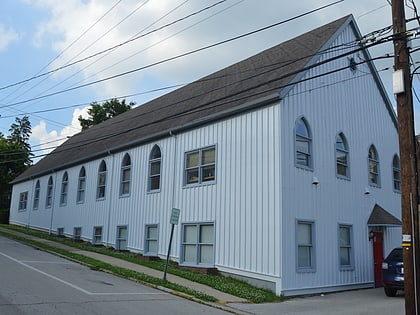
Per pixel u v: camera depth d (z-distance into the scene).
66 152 34.00
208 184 17.77
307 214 15.83
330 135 17.80
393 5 10.73
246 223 15.82
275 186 15.08
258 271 15.04
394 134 22.33
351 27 19.94
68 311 8.98
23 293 10.44
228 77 22.42
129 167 23.41
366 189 19.28
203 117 18.22
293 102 16.11
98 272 15.55
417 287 9.54
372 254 18.78
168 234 19.52
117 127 29.89
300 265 15.35
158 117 24.22
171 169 20.08
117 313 9.23
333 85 18.42
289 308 12.08
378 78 21.20
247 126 16.55
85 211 26.81
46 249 20.80
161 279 14.17
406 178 9.96
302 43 19.70
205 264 17.30
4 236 27.20
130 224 22.33
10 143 51.91
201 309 10.72
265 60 20.98
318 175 16.70
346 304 13.16
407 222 9.81
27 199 37.06
